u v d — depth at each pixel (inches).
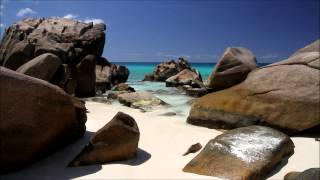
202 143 317.1
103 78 829.8
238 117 382.0
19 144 220.2
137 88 872.9
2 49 764.6
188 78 919.7
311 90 379.2
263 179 233.8
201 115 401.7
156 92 769.6
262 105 383.6
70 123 263.9
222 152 251.9
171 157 275.0
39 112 228.8
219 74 515.2
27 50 645.9
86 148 249.9
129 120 269.6
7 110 215.2
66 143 276.5
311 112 361.7
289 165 259.6
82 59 714.2
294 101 374.6
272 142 268.1
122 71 1037.8
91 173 231.3
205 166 241.9
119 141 256.2
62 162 247.6
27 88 226.2
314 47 478.0
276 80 406.3
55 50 686.5
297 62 420.5
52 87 243.0
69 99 255.0
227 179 225.8
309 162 267.4
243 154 246.8
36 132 226.1
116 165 247.1
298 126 355.9
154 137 333.4
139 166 249.8
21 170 230.4
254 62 544.1
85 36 850.1
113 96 629.3
